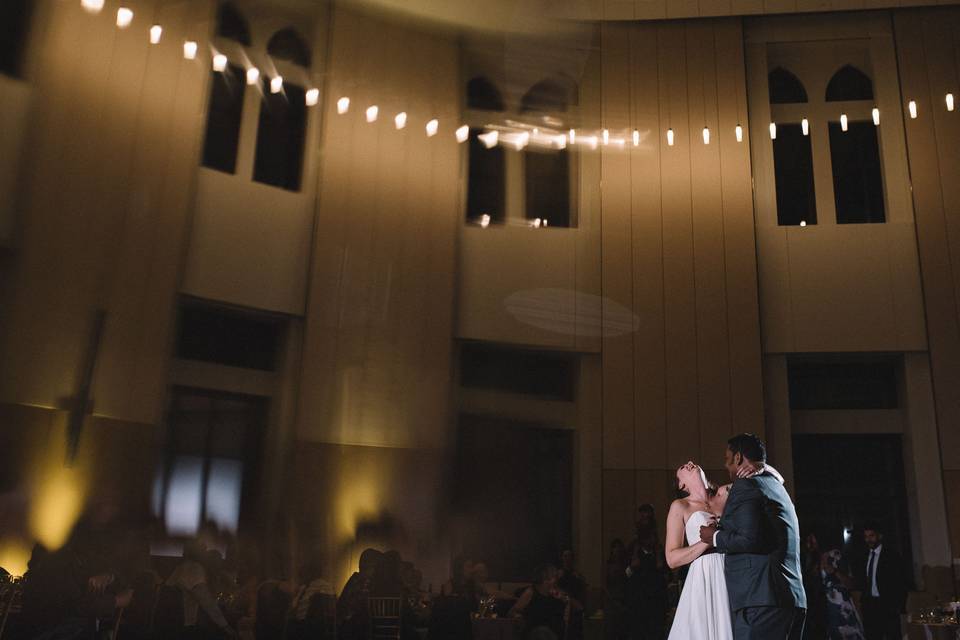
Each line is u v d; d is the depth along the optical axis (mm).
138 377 8562
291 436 9625
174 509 9078
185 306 9445
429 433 10156
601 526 10414
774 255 11055
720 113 11406
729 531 3234
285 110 10562
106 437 8219
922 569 9938
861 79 11789
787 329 10797
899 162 11141
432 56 11250
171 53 9383
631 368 10672
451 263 10742
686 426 10430
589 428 10789
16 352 7781
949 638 7625
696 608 3404
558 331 10805
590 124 11516
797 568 3275
